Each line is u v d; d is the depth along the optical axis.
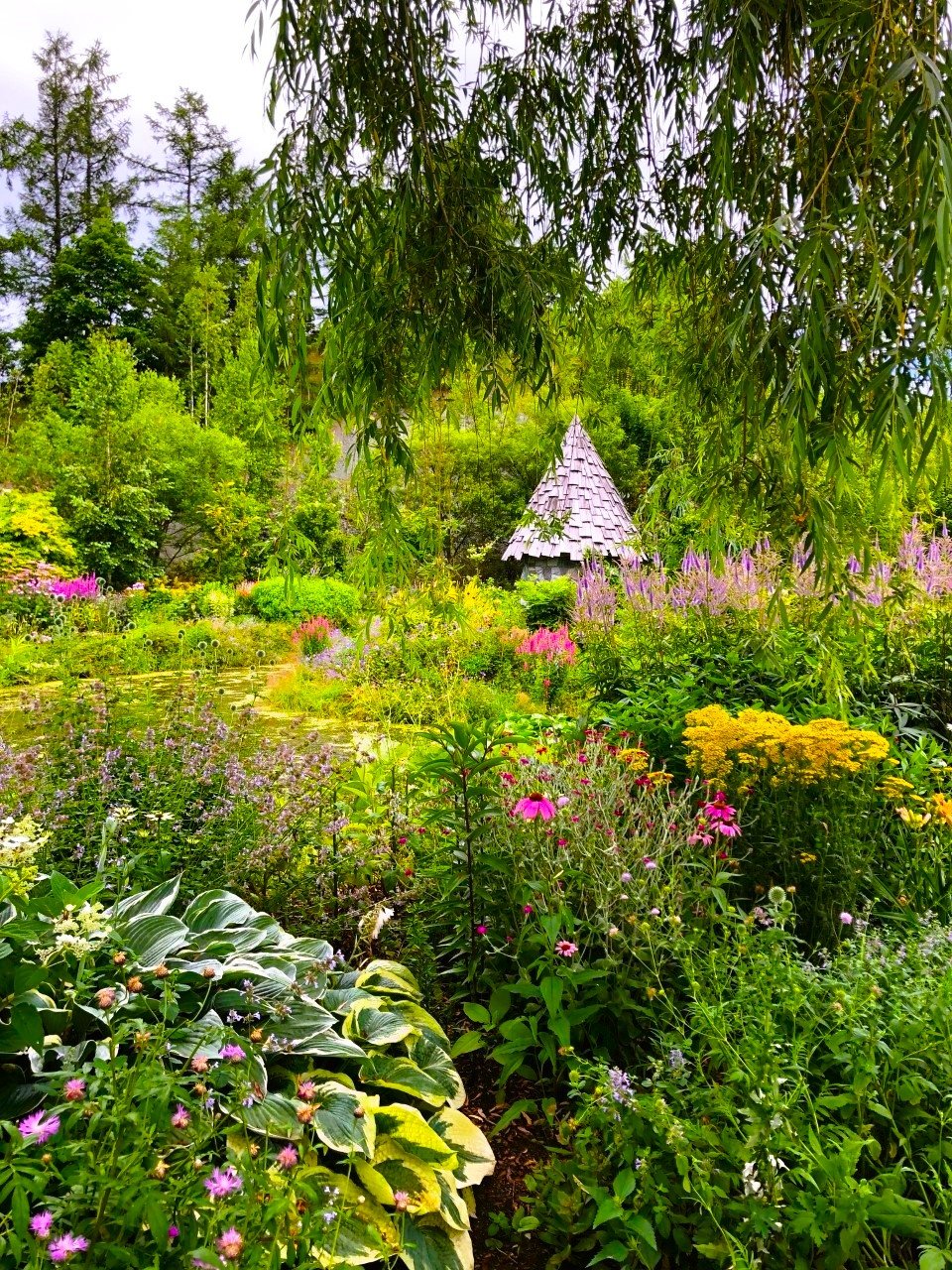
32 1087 1.28
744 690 3.67
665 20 2.27
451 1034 2.16
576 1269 1.53
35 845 1.51
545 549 10.50
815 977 1.72
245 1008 1.60
